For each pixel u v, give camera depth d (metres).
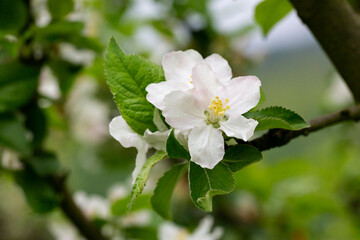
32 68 0.57
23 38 0.56
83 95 0.92
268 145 0.44
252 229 0.87
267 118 0.41
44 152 0.58
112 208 0.58
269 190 0.89
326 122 0.45
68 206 0.58
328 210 0.88
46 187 0.57
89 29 0.78
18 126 0.56
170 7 0.86
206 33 0.87
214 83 0.42
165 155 0.41
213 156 0.41
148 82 0.43
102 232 0.61
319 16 0.48
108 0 0.87
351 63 0.48
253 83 0.42
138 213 0.62
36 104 0.59
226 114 0.41
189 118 0.41
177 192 0.86
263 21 0.56
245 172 0.87
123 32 0.90
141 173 0.41
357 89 0.48
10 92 0.56
